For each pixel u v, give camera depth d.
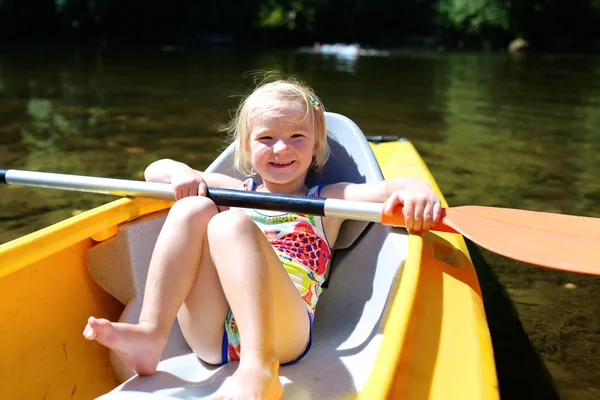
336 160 1.73
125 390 1.06
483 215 1.37
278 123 1.49
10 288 1.26
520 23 15.79
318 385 1.09
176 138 4.40
